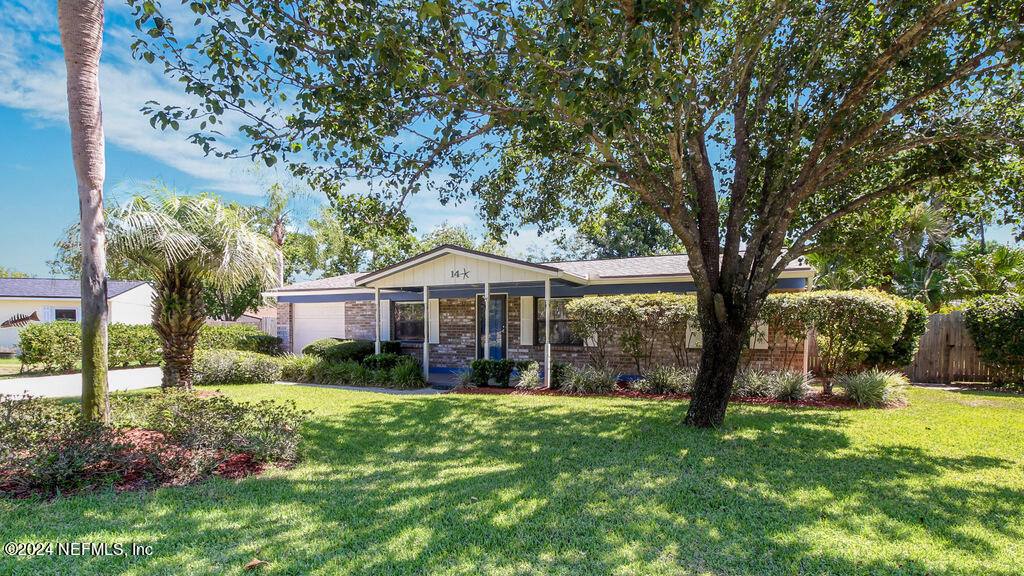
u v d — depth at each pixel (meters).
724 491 4.35
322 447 5.93
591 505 4.02
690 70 6.09
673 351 11.91
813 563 3.10
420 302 16.19
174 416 5.24
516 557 3.17
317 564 3.06
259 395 10.23
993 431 6.65
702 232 7.04
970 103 6.39
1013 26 5.18
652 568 3.03
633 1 3.83
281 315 18.33
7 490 4.17
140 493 4.23
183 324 9.24
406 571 2.98
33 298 22.25
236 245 8.90
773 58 7.08
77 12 5.20
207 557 3.12
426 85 4.98
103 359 5.46
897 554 3.21
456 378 12.19
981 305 11.60
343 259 30.47
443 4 3.87
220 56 4.40
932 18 5.12
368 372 12.43
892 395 8.92
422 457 5.50
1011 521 3.72
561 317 14.04
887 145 6.76
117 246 7.85
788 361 11.09
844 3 5.80
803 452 5.61
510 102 5.02
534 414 8.01
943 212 7.99
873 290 9.96
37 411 5.05
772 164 7.14
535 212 9.23
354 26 4.81
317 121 4.87
